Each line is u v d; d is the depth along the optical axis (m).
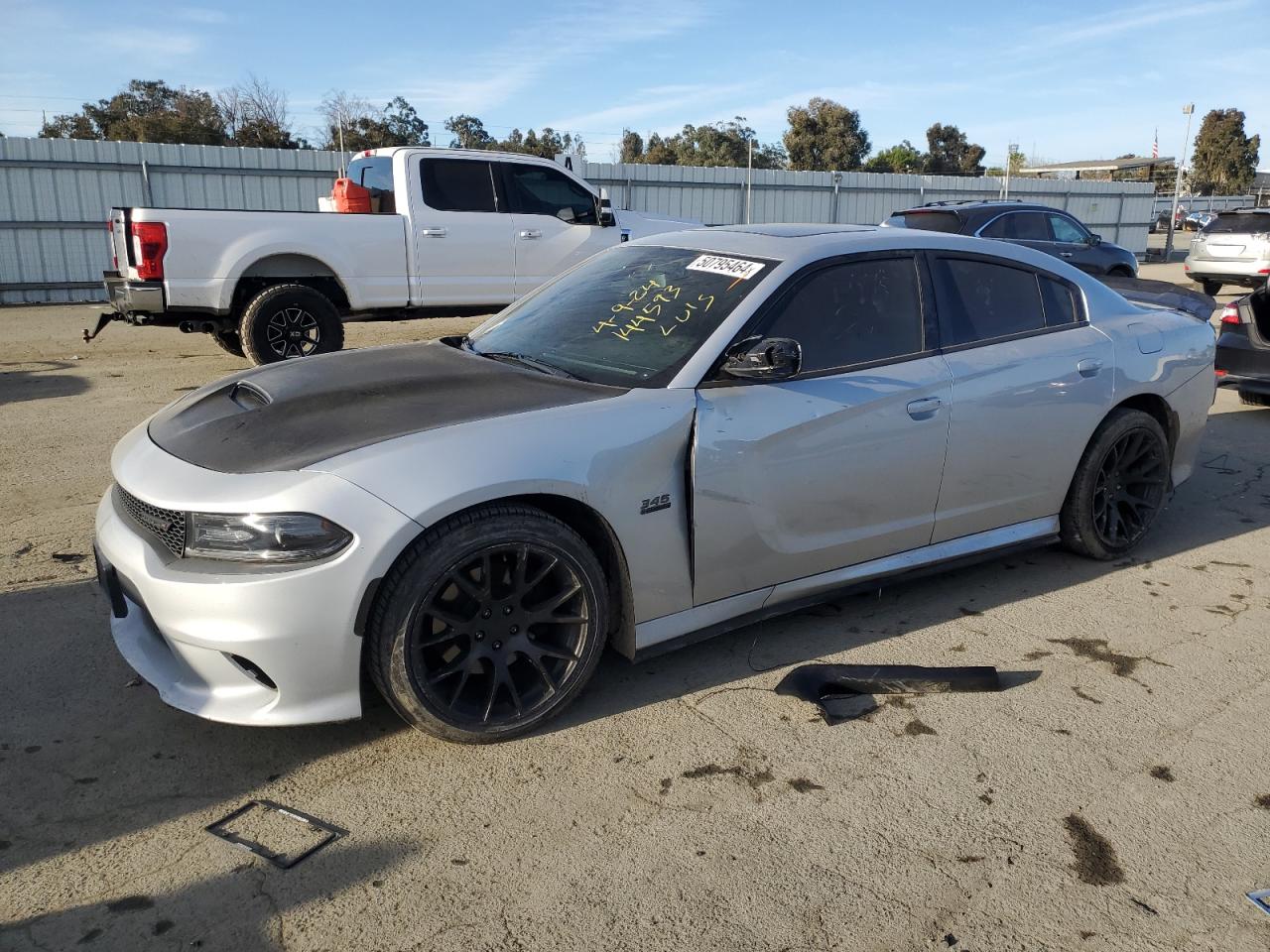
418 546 2.68
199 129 33.06
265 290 8.37
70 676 3.31
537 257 9.86
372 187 9.67
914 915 2.25
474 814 2.61
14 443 6.43
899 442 3.56
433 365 3.53
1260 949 2.16
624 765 2.84
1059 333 4.20
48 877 2.35
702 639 3.32
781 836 2.53
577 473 2.88
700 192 24.42
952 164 57.84
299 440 2.85
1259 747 2.98
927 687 3.29
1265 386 7.38
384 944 2.15
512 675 3.03
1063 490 4.23
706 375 3.22
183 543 2.67
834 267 3.61
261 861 2.41
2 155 16.53
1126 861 2.45
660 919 2.23
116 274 8.58
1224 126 68.75
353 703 2.71
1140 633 3.77
